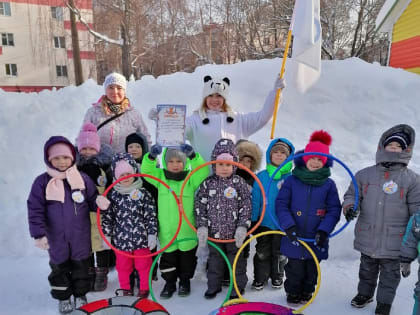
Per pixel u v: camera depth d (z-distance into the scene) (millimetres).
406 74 6551
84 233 2607
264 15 18172
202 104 3293
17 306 2781
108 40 16391
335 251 3506
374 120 5492
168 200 2820
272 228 2898
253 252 3541
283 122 5543
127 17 16344
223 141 2807
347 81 6195
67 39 21578
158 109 2727
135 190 2721
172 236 2826
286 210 2646
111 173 2996
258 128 3428
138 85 6789
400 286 3043
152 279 3180
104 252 3016
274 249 2957
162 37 21016
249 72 6676
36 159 4883
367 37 17156
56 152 2490
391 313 2674
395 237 2479
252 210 2945
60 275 2586
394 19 11062
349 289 2988
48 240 2555
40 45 21156
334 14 15773
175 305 2793
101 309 2354
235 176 2812
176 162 2787
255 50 18609
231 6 19547
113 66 20328
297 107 5793
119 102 3318
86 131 2965
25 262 3467
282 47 18328
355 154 4902
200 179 2871
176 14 20922
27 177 4543
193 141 3270
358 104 5789
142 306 2375
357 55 17328
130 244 2719
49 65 21797
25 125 5457
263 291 2980
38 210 2463
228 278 3062
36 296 2916
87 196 2643
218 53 21625
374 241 2533
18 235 3666
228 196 2701
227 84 3256
